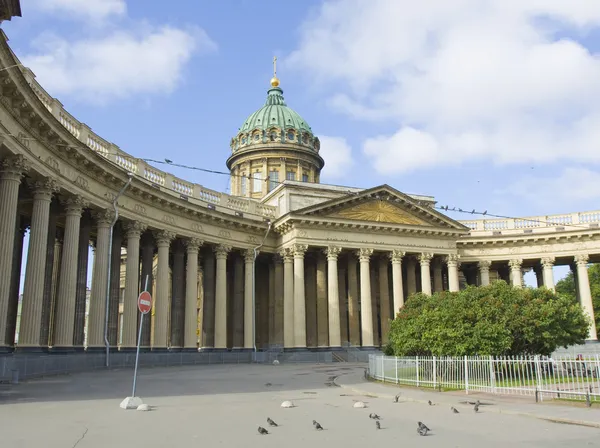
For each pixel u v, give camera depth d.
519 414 15.67
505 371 21.52
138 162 42.03
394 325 31.48
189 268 46.97
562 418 14.42
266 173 76.44
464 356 23.73
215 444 10.95
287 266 53.34
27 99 26.59
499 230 62.69
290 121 79.50
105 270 37.00
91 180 35.91
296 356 49.00
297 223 52.66
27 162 28.39
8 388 21.52
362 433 12.48
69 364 31.36
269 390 23.42
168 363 42.34
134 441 11.13
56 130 30.14
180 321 48.03
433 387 23.36
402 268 62.72
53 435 11.63
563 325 28.97
